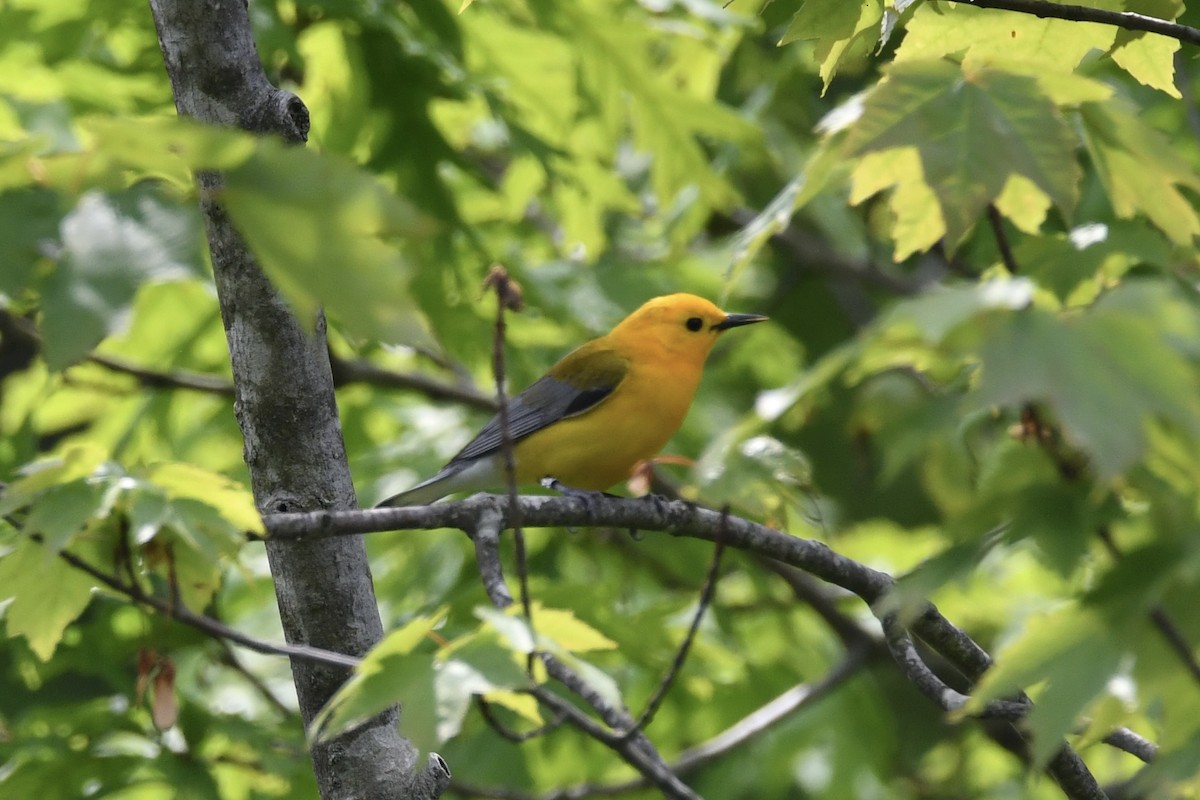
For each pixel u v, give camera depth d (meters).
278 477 8.22
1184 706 4.78
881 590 9.52
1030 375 4.04
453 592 14.59
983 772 19.30
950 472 9.27
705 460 5.45
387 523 7.61
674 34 16.42
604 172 16.23
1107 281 7.15
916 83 6.37
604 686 5.95
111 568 7.50
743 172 22.66
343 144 15.10
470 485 13.38
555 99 15.45
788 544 9.48
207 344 17.22
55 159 3.69
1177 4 8.15
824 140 8.30
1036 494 4.86
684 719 17.95
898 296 21.39
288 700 14.86
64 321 3.63
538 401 13.33
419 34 14.30
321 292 3.35
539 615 6.46
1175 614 4.57
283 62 14.52
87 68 14.26
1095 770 14.91
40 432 17.03
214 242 8.11
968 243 16.59
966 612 17.45
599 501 9.15
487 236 16.66
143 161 3.68
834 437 22.02
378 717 8.12
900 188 6.79
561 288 17.25
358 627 8.31
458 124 16.95
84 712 13.02
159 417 17.23
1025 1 7.51
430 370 19.08
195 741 12.77
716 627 17.48
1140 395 3.96
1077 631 4.76
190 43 7.80
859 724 18.67
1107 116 6.96
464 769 17.45
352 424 18.72
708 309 13.61
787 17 11.26
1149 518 4.73
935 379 9.52
